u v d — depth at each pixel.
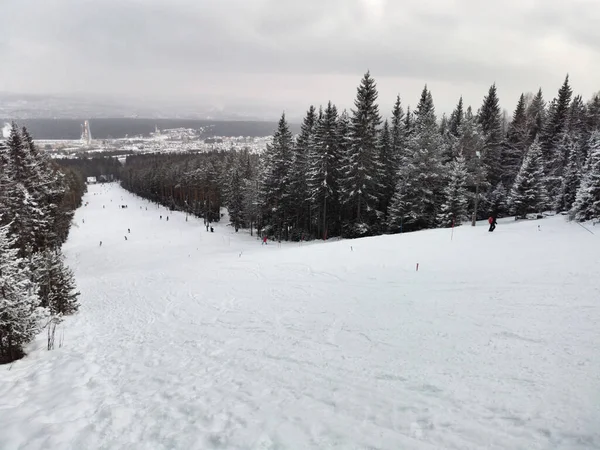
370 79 36.88
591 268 13.52
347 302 14.25
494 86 48.12
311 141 44.06
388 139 41.84
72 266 38.53
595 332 8.38
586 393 6.01
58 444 6.07
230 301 17.30
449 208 34.84
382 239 26.50
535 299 11.26
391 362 8.34
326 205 42.16
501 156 49.69
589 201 24.92
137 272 29.98
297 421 6.23
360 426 5.89
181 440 6.02
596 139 31.88
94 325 16.17
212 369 9.36
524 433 5.23
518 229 25.30
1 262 11.09
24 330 11.27
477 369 7.40
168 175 105.19
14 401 7.94
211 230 56.34
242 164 73.19
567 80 47.66
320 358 9.19
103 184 197.12
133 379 9.13
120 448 5.93
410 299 13.30
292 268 21.70
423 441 5.33
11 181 29.38
